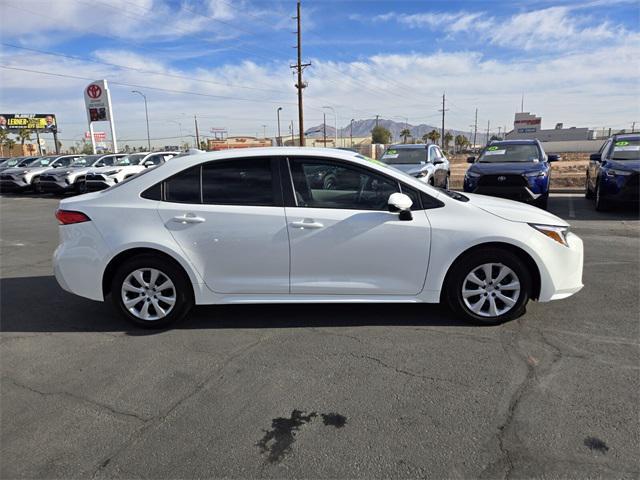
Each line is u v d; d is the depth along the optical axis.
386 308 4.54
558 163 37.38
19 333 4.21
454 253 3.92
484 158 11.15
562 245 3.97
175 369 3.46
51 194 19.69
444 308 4.49
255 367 3.45
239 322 4.30
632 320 4.11
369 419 2.77
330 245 3.96
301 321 4.28
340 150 4.26
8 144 76.75
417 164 11.86
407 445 2.53
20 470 2.42
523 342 3.72
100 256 4.06
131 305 4.15
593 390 2.99
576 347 3.61
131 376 3.37
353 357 3.55
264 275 4.05
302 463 2.41
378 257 3.97
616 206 10.44
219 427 2.74
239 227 3.97
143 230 4.02
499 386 3.08
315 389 3.12
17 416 2.90
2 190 20.53
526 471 2.30
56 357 3.71
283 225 3.95
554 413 2.76
